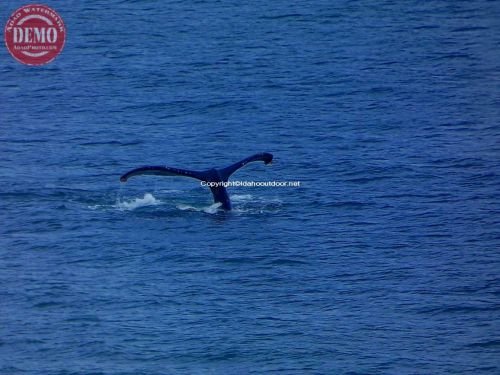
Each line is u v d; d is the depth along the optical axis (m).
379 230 181.12
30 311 152.38
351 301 156.50
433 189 199.88
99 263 168.12
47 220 183.75
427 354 141.88
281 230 180.12
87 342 143.88
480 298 157.12
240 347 143.12
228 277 163.75
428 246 175.00
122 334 146.12
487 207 191.12
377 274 165.12
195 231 179.38
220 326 148.62
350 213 188.25
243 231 179.75
